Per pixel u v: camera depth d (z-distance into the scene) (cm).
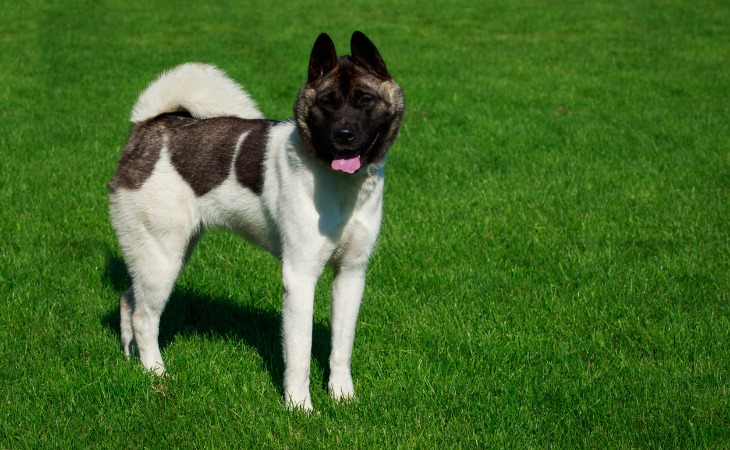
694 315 654
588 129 1214
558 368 576
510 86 1503
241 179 539
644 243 808
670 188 959
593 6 2481
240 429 497
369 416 518
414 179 1001
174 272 565
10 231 809
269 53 1808
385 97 509
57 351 595
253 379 561
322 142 494
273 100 1391
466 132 1207
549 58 1777
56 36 1969
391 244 800
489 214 880
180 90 579
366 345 613
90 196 908
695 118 1281
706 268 740
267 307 685
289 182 505
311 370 584
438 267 754
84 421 506
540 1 2595
